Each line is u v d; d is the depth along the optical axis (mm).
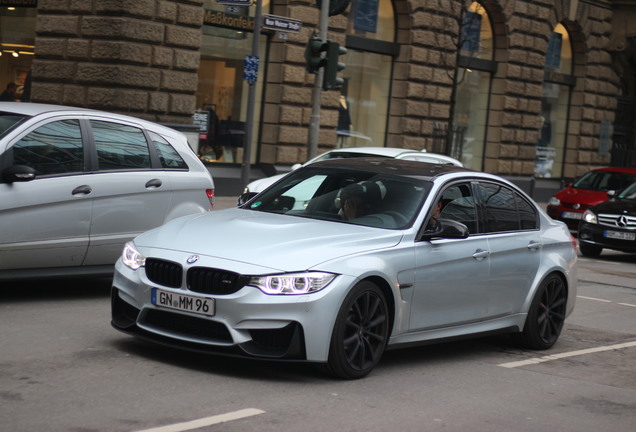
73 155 8602
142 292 6492
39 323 7660
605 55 35469
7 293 8945
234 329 6137
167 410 5465
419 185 7496
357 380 6605
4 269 8172
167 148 9484
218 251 6367
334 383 6441
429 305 7156
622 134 38000
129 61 18609
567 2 32594
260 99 22984
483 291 7691
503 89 30562
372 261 6602
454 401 6352
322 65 16859
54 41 19000
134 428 5055
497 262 7816
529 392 6855
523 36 30859
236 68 22500
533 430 5805
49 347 6840
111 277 9922
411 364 7430
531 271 8266
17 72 20672
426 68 26734
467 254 7477
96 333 7430
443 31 27031
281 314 6121
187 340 6285
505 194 8281
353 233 6801
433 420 5801
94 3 18547
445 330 7402
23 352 6637
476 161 30875
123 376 6160
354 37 25203
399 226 7086
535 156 33594
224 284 6199
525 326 8344
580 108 34812
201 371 6445
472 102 30469
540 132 33719
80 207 8539
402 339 6996
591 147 35562
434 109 27234
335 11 17281
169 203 9297
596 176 23250
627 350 8984
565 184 34875
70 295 9109
